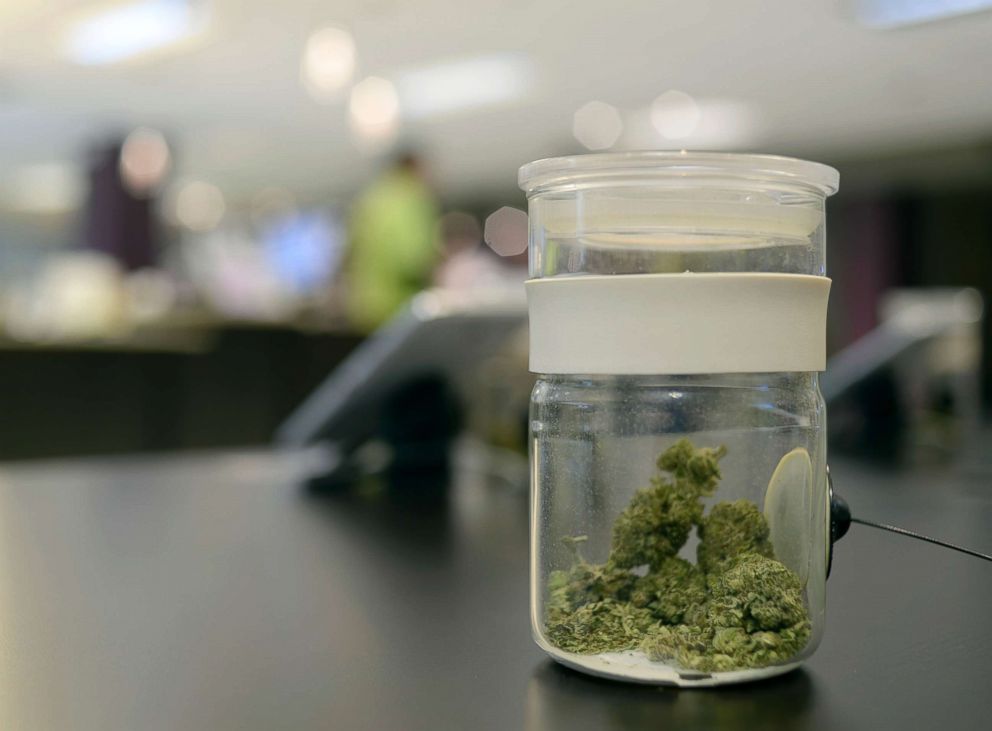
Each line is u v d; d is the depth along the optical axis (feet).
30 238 35.70
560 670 1.86
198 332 12.85
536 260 1.85
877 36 16.57
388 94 22.06
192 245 26.03
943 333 6.64
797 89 20.89
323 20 16.48
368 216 16.37
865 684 1.73
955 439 6.17
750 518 1.71
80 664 1.96
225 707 1.69
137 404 11.86
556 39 17.54
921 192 33.58
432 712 1.64
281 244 24.81
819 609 1.80
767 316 1.69
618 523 1.74
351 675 1.86
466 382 5.52
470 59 18.98
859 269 34.63
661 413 1.71
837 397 6.50
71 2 15.88
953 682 1.74
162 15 16.55
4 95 21.95
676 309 1.67
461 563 3.00
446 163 31.60
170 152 27.58
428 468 5.51
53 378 11.15
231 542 3.38
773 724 1.55
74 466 6.55
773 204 1.74
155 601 2.51
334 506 4.25
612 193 1.72
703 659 1.69
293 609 2.41
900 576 2.51
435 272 16.69
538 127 25.90
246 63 19.45
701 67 19.25
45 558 3.11
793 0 14.73
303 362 13.48
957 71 19.01
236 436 12.85
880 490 3.94
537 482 1.86
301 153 29.09
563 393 1.80
